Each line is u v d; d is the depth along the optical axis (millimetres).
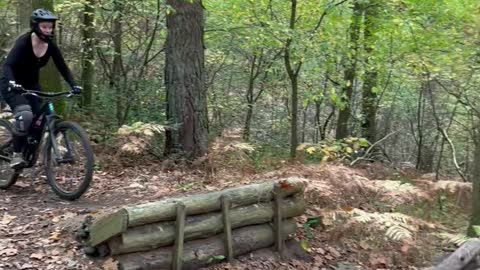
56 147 6562
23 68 6535
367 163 9938
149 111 10617
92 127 10086
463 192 6379
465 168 11383
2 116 7746
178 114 9047
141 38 11477
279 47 10852
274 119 14945
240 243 5695
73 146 6508
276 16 11375
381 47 11000
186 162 8930
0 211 6223
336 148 8023
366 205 6582
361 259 6055
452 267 3814
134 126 8344
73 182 6668
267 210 5891
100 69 12672
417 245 5930
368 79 12039
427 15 10359
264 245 5910
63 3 11281
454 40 10273
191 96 9070
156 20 10391
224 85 14555
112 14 10578
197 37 9117
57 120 6676
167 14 9031
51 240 5418
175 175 8250
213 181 7898
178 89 9070
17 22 12367
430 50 10445
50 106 6715
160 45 12047
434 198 6500
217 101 14078
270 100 14984
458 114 11766
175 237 5234
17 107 6465
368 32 10961
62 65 6723
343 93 11070
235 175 8023
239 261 5680
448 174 11859
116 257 5066
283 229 5996
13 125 6844
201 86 9195
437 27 10359
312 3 10969
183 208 5238
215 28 12500
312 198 6555
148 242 5098
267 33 10289
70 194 6598
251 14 11359
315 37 10266
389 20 10594
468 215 6480
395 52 10945
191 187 7570
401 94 13289
